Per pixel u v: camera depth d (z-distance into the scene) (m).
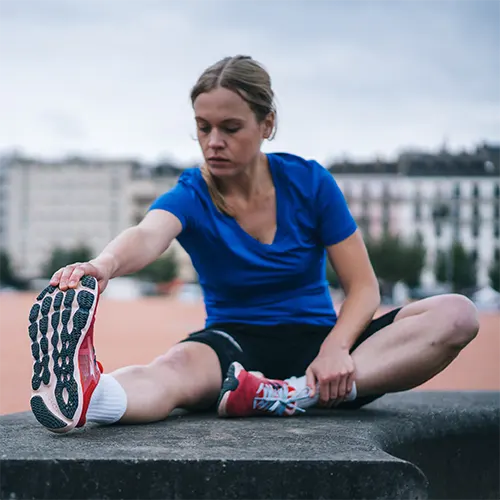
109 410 1.44
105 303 26.64
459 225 52.72
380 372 1.67
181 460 1.11
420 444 1.62
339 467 1.11
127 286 37.59
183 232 1.77
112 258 1.48
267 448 1.20
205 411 1.75
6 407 3.18
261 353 1.79
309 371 1.69
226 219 1.78
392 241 46.84
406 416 1.65
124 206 62.72
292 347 1.80
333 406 1.74
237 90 1.64
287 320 1.81
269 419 1.60
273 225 1.80
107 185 62.84
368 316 1.75
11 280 59.47
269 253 1.78
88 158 66.00
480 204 52.66
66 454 1.13
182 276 58.00
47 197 63.69
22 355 5.95
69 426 1.29
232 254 1.77
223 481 1.11
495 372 5.23
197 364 1.67
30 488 1.10
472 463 1.72
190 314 16.05
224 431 1.40
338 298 31.98
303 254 1.81
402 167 53.66
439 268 48.31
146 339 8.11
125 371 1.54
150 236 1.63
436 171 53.19
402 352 1.66
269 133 1.74
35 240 63.94
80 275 1.33
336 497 1.11
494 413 1.76
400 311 1.74
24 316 13.80
